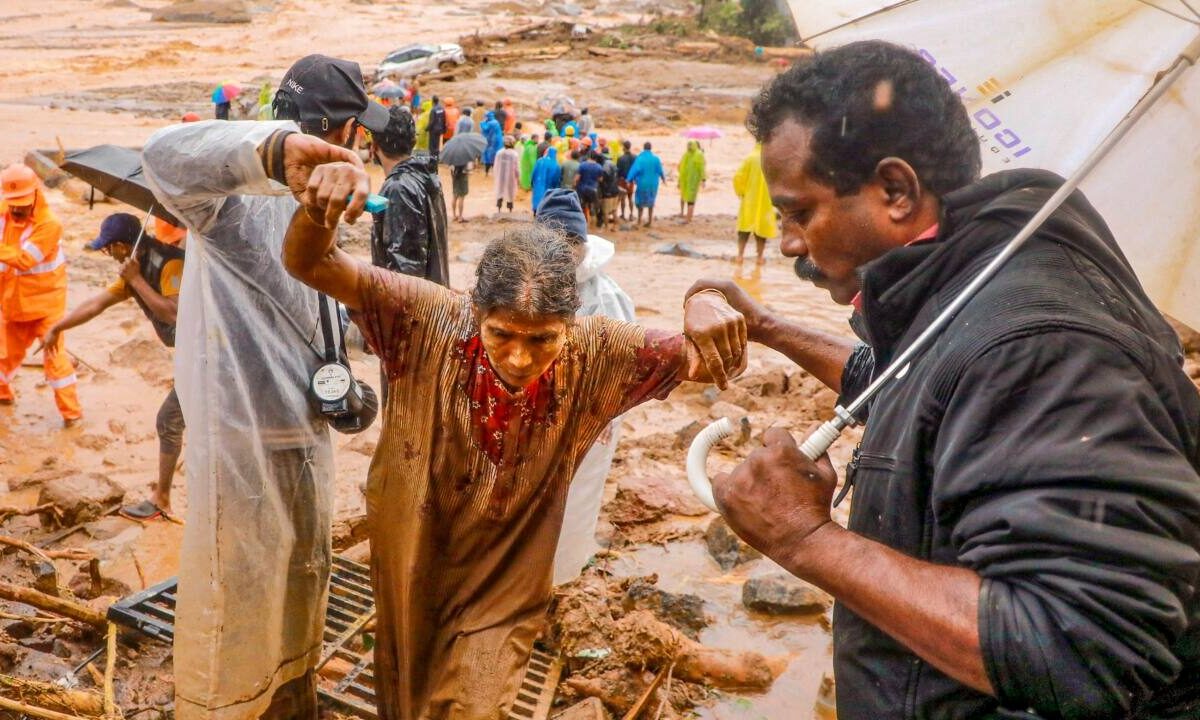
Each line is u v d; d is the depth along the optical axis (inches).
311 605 136.6
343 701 142.4
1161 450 56.7
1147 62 78.5
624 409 112.0
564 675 159.6
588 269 173.5
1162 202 78.3
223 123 108.3
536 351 97.8
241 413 122.6
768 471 66.9
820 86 68.6
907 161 68.1
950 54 85.9
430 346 106.1
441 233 219.9
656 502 227.5
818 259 73.3
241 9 2069.4
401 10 2407.7
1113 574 53.9
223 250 120.0
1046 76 82.3
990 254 67.2
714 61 1716.3
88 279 428.8
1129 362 58.9
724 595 197.3
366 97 155.5
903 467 66.4
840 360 106.9
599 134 1156.5
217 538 122.5
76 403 283.3
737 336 103.9
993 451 58.5
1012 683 56.1
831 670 171.5
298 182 101.4
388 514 110.9
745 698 161.6
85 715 137.4
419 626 113.0
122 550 209.5
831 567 63.3
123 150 186.2
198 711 126.6
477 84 1413.6
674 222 735.1
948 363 63.3
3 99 1109.7
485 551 112.2
